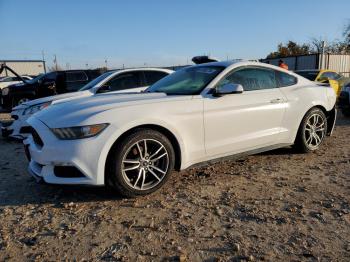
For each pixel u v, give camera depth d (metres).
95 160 3.61
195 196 3.93
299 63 26.73
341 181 4.28
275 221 3.28
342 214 3.38
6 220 3.49
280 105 4.97
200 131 4.23
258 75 4.95
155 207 3.67
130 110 3.81
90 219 3.44
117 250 2.87
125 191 3.80
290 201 3.72
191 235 3.07
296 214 3.41
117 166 3.71
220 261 2.67
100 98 4.47
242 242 2.93
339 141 6.48
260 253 2.76
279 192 3.98
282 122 5.05
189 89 4.52
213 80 4.48
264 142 4.86
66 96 7.50
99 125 3.64
